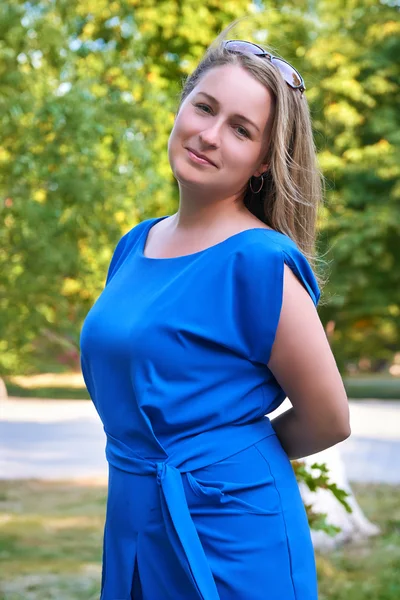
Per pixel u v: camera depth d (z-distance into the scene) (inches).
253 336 81.4
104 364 83.7
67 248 349.1
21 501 347.6
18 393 939.3
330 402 83.6
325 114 818.8
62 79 394.6
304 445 87.7
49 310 362.9
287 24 834.8
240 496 81.4
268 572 81.3
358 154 827.4
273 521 82.0
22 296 346.0
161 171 537.3
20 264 350.3
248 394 83.4
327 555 271.6
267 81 84.2
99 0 550.0
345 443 538.6
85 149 360.5
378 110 856.3
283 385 84.3
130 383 81.7
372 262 908.0
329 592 228.1
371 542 287.9
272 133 84.6
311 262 89.7
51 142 356.8
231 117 83.4
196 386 80.9
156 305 81.4
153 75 682.2
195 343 80.7
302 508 85.7
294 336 81.2
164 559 81.1
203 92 84.4
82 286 372.8
